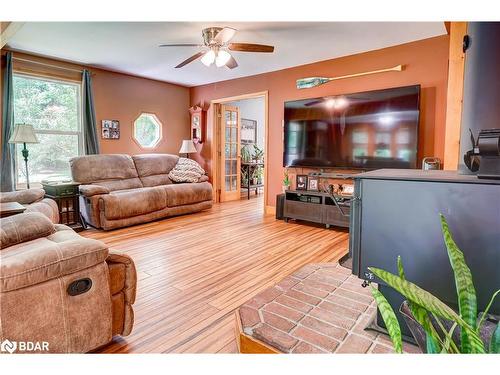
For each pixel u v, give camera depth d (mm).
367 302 1974
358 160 4117
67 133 4766
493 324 1156
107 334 1581
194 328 1865
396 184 1365
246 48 3273
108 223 4062
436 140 3635
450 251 883
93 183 4566
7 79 4023
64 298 1412
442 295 1292
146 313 2033
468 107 1392
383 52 3955
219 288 2400
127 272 1709
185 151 5914
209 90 6207
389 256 1401
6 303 1254
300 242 3621
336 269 2580
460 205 1239
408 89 3650
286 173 4945
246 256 3123
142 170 5270
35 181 4500
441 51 3547
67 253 1413
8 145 4051
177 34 3482
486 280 1202
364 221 1457
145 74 5418
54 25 3217
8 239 1625
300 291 2139
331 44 3809
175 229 4227
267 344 1562
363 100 4020
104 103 5137
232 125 6754
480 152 1175
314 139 4512
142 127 5801
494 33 1263
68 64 4637
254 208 5848
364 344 1540
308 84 4613
